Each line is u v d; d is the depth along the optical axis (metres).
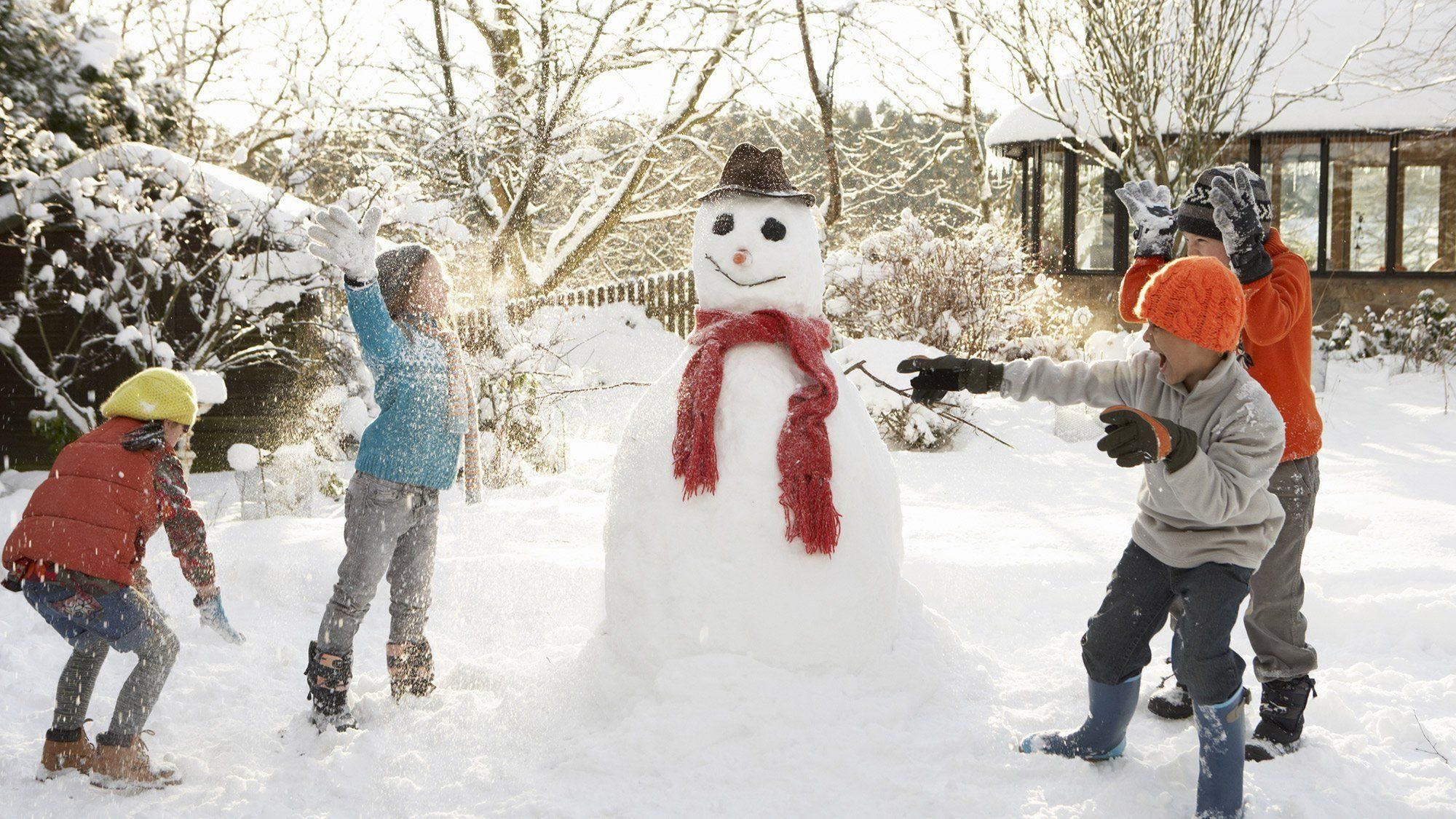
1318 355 14.80
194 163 9.93
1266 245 3.76
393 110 15.72
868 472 3.77
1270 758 3.51
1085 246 18.30
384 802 3.33
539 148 17.77
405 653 4.11
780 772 3.31
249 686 4.38
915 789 3.21
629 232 23.97
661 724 3.42
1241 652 4.57
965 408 10.56
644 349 17.64
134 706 3.47
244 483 8.06
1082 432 10.58
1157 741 3.69
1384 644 4.66
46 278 9.57
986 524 6.48
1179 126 15.80
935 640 3.99
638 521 3.71
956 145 24.88
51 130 10.33
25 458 10.73
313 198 12.85
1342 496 7.55
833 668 3.64
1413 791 3.27
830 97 19.16
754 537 3.57
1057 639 4.69
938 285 12.18
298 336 10.92
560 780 3.39
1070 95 15.73
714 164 22.20
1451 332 15.41
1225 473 3.00
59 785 3.46
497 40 19.06
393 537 3.94
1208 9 14.16
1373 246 17.44
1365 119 16.75
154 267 9.49
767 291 3.93
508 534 6.54
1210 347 3.05
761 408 3.69
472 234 18.48
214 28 14.34
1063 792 3.25
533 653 4.60
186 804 3.35
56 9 12.91
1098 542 5.96
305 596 5.57
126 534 3.52
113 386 10.45
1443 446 10.07
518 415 9.84
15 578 3.52
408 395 3.90
